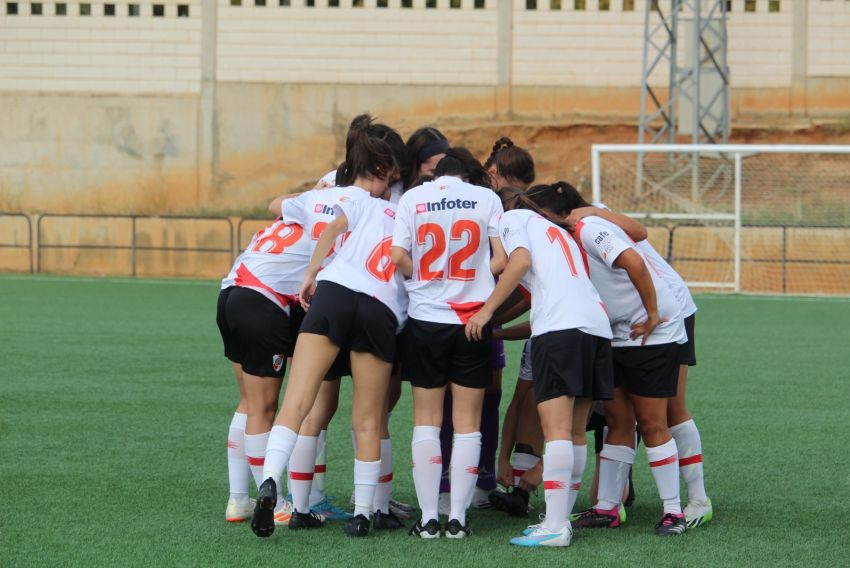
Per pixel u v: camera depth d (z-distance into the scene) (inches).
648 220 2583.7
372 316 552.4
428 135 627.2
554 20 3016.7
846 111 2977.4
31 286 2294.5
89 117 3043.8
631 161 2935.5
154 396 970.7
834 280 2573.8
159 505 610.9
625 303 572.4
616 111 3006.9
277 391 593.0
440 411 569.3
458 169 576.7
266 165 3048.7
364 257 561.6
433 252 555.8
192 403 936.9
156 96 3043.8
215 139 3043.8
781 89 2992.1
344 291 552.7
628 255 549.3
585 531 578.6
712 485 679.7
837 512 612.7
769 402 972.6
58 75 3043.8
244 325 579.5
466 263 556.4
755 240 2566.4
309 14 3031.5
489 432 645.9
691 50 2672.2
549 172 2984.7
